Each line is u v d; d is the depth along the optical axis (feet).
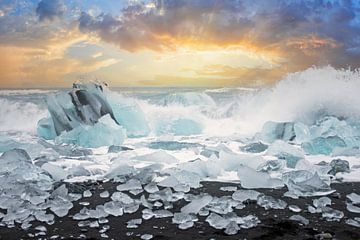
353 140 21.70
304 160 15.88
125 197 11.87
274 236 8.89
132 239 8.86
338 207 10.98
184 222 9.81
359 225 9.52
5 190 12.28
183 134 29.30
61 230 9.47
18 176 13.74
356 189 12.91
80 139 23.88
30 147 20.07
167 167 16.78
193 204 10.82
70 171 15.38
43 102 40.60
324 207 10.68
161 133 29.30
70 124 27.22
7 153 16.56
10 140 21.47
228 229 9.18
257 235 8.96
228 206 10.87
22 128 33.91
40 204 11.38
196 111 34.09
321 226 9.50
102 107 28.35
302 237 8.81
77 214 10.47
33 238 8.97
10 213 10.39
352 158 18.69
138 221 9.94
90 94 28.40
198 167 14.94
